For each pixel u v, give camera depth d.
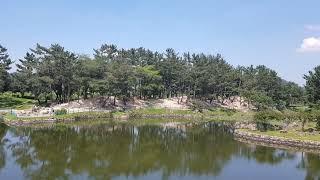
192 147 78.69
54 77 135.25
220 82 171.75
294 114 92.69
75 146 76.12
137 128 108.38
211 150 75.44
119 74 144.88
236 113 151.50
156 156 68.81
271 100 143.75
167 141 85.94
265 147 79.19
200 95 177.25
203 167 61.28
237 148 77.94
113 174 55.56
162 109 152.12
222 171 58.91
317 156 70.31
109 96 150.62
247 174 57.38
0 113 115.94
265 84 170.00
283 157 69.19
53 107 134.88
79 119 123.19
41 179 51.69
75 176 53.72
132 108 150.25
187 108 159.62
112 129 104.12
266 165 63.09
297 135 85.44
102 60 154.25
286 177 55.66
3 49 146.50
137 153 71.12
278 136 84.50
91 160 63.91
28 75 139.12
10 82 147.50
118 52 178.00
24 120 107.50
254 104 157.25
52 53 136.50
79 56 155.00
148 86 159.25
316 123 93.56
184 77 166.25
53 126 105.56
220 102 181.25
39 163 60.69
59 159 63.97
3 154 66.56
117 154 69.56
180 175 56.25
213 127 114.56
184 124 122.25
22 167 57.88
